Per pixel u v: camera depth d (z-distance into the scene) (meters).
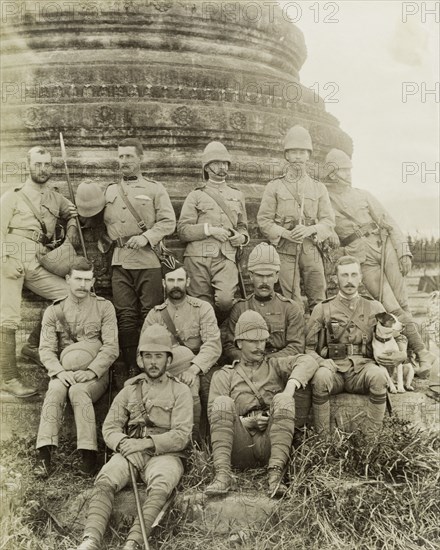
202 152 7.66
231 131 7.72
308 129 8.24
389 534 5.48
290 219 7.21
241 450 5.98
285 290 7.20
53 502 5.79
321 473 5.76
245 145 7.84
